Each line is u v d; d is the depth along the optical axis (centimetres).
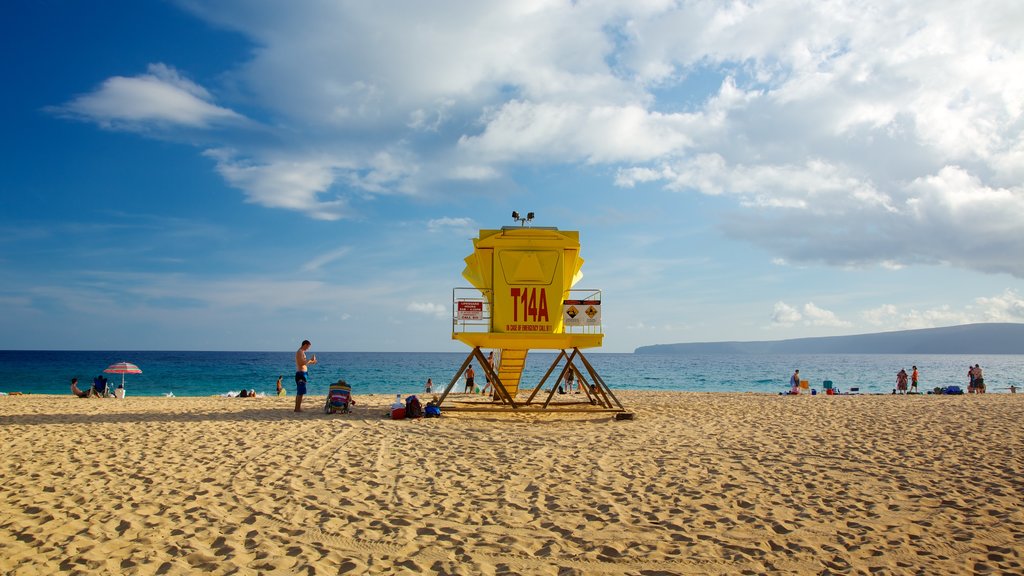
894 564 454
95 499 631
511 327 1444
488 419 1373
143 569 438
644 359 15875
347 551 483
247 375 5906
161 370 6762
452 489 687
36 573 427
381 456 881
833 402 1942
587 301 1466
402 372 6800
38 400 2120
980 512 589
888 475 755
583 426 1245
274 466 803
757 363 11838
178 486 689
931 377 7031
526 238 1462
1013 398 2214
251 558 464
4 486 683
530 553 479
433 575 433
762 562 459
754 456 886
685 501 634
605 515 583
